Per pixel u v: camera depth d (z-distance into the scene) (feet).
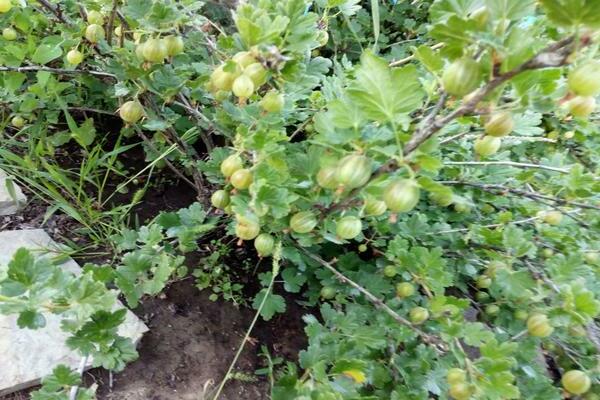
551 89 3.12
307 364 4.36
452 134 5.82
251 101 5.10
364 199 3.87
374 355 4.99
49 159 6.99
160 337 5.60
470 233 5.50
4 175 6.56
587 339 4.85
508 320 5.58
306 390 4.01
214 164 5.08
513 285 4.73
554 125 7.28
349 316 4.91
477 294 6.07
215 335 5.85
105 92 6.75
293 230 4.46
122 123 8.09
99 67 6.09
